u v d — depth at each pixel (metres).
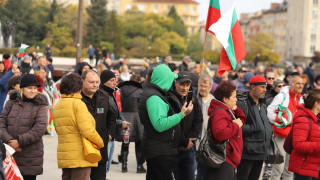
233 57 11.02
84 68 15.23
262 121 10.08
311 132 8.98
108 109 9.31
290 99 11.72
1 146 7.25
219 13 10.81
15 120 8.77
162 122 8.23
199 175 10.60
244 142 10.01
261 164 10.35
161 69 8.60
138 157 13.26
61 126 8.27
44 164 13.88
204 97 11.39
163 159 8.51
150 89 8.55
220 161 8.60
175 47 138.50
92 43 101.50
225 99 8.71
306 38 142.75
